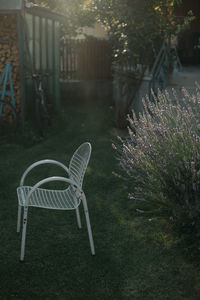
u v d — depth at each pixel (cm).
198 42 1387
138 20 892
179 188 372
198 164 372
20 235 395
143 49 897
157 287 309
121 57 927
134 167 443
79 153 388
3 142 757
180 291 304
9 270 331
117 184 531
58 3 1162
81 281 318
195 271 329
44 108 852
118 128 887
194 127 393
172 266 337
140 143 406
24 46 830
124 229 406
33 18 868
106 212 448
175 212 372
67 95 1252
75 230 407
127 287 310
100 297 297
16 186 530
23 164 626
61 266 339
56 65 1039
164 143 388
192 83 924
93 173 575
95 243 380
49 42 983
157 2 915
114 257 354
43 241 383
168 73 923
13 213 445
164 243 374
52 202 366
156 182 397
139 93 882
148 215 432
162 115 426
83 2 1139
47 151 706
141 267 337
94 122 950
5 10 747
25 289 306
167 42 926
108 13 985
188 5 1356
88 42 1251
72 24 1190
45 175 576
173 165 375
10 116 855
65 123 941
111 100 1221
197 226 369
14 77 840
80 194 346
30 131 810
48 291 304
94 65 1276
